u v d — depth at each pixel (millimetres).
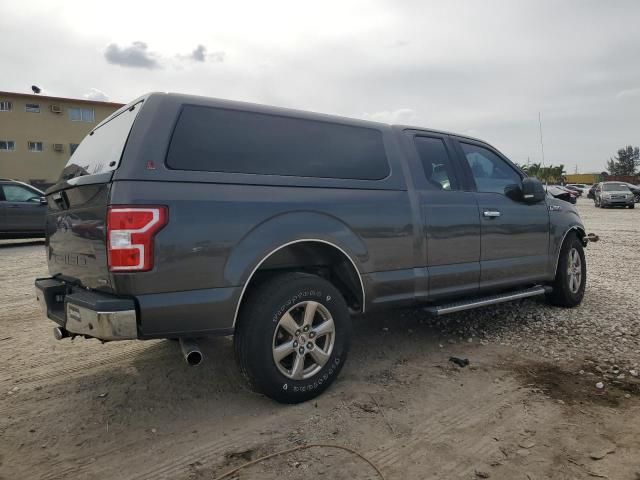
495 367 3750
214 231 2811
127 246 2570
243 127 3125
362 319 5059
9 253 10680
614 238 12289
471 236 4270
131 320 2592
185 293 2732
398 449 2625
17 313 5492
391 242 3686
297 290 3072
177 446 2684
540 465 2467
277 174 3166
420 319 5059
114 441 2746
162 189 2680
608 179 67062
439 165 4270
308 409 3086
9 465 2520
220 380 3553
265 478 2381
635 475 2373
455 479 2361
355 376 3604
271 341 2980
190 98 2979
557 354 4000
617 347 4121
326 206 3318
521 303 5668
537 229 4930
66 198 3131
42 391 3402
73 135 35344
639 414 2971
